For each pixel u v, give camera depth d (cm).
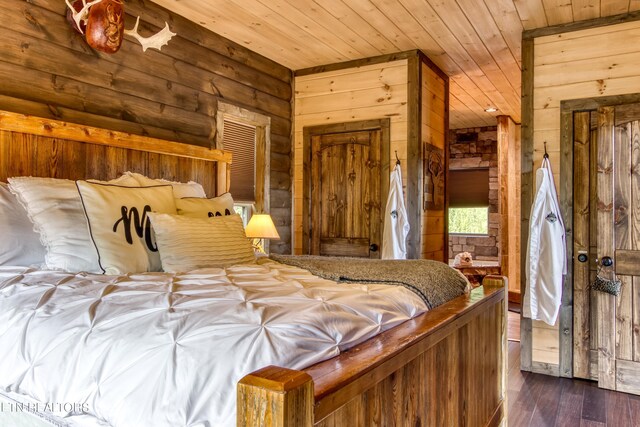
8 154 234
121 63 311
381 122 435
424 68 438
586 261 353
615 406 303
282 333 105
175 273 192
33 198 210
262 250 416
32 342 125
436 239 469
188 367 97
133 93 318
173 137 347
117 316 122
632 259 328
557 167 362
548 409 297
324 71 468
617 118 334
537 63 369
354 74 452
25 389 121
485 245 764
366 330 128
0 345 131
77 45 285
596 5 328
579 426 271
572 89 356
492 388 222
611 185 335
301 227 482
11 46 253
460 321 170
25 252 208
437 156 471
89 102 291
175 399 94
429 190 450
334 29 377
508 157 692
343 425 97
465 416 181
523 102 374
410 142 420
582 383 347
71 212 212
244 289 148
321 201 470
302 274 198
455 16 350
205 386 94
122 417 99
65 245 202
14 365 125
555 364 363
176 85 350
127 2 312
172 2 330
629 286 329
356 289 159
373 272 197
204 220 233
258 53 434
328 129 464
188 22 361
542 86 367
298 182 485
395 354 118
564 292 360
